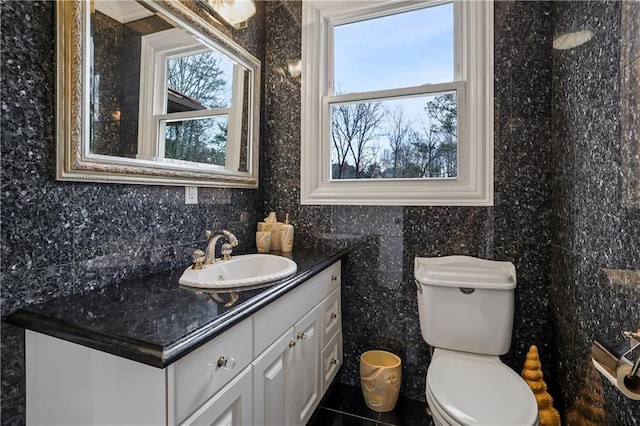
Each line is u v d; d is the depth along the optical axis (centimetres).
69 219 99
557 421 132
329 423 157
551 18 153
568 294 134
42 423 84
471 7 166
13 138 86
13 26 86
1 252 84
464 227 165
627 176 92
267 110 204
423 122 178
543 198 154
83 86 99
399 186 178
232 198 175
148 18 123
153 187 128
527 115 156
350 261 186
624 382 72
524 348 158
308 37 195
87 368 77
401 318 177
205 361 78
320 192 192
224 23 167
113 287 108
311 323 142
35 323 81
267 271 154
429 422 157
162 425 67
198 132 149
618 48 97
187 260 144
